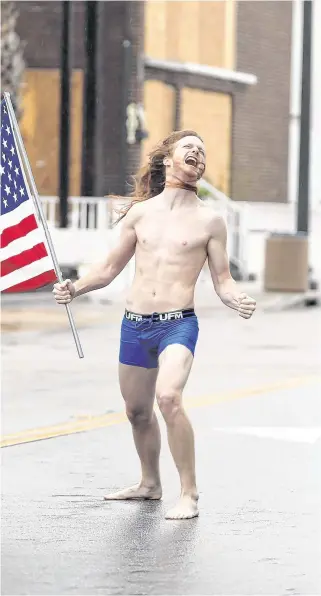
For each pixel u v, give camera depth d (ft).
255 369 102.17
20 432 72.13
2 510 53.67
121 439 70.54
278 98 244.83
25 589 41.73
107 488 58.29
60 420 76.48
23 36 219.82
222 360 107.55
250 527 50.96
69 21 178.70
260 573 44.11
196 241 53.36
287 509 54.24
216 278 54.08
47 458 65.00
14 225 56.08
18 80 208.33
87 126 182.50
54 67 219.00
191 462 52.90
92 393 87.51
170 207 54.03
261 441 70.18
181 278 53.21
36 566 44.65
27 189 56.08
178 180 54.08
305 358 110.22
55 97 219.41
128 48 205.57
